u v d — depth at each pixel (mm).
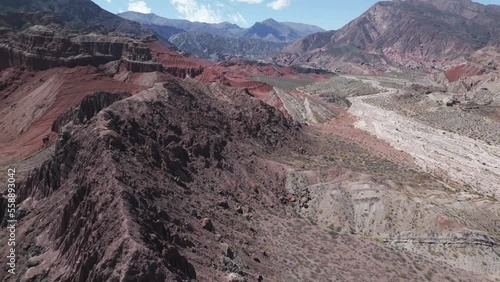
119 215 37750
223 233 50250
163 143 63062
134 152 54281
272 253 50938
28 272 39250
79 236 39094
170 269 34312
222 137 75250
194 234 45750
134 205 41000
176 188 54188
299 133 98562
